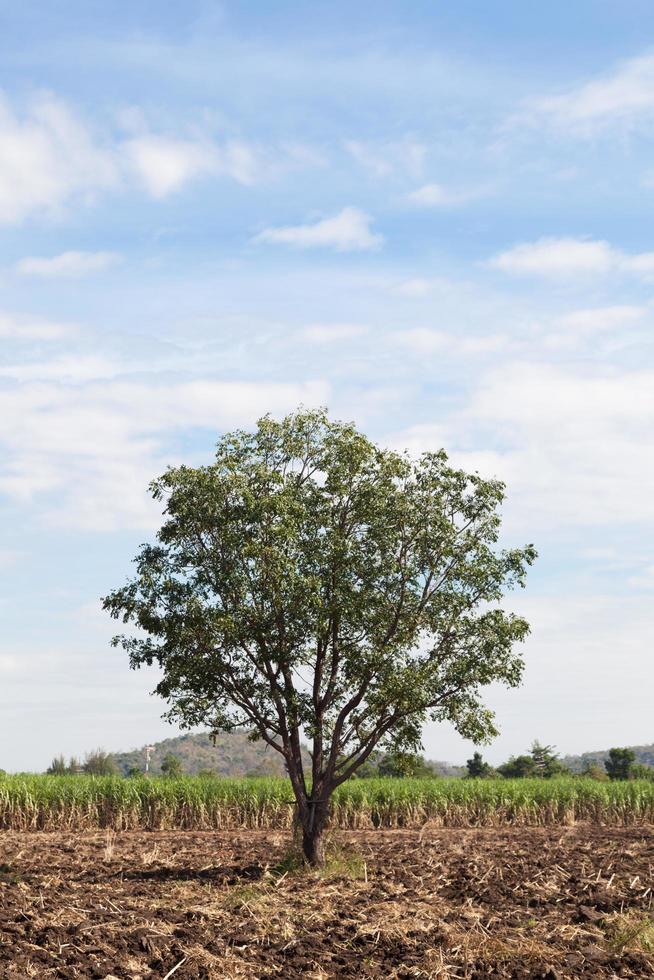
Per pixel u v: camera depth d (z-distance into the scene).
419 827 32.00
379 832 30.09
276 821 31.05
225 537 20.06
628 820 33.97
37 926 13.41
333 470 20.69
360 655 19.80
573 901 16.38
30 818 30.19
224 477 20.44
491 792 33.53
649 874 19.27
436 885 18.20
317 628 19.48
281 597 19.69
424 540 20.55
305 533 20.56
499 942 12.86
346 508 21.00
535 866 20.72
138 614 20.47
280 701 20.06
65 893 16.75
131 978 11.08
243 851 24.12
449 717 20.41
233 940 13.14
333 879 18.67
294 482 21.03
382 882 18.39
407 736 20.47
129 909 15.27
